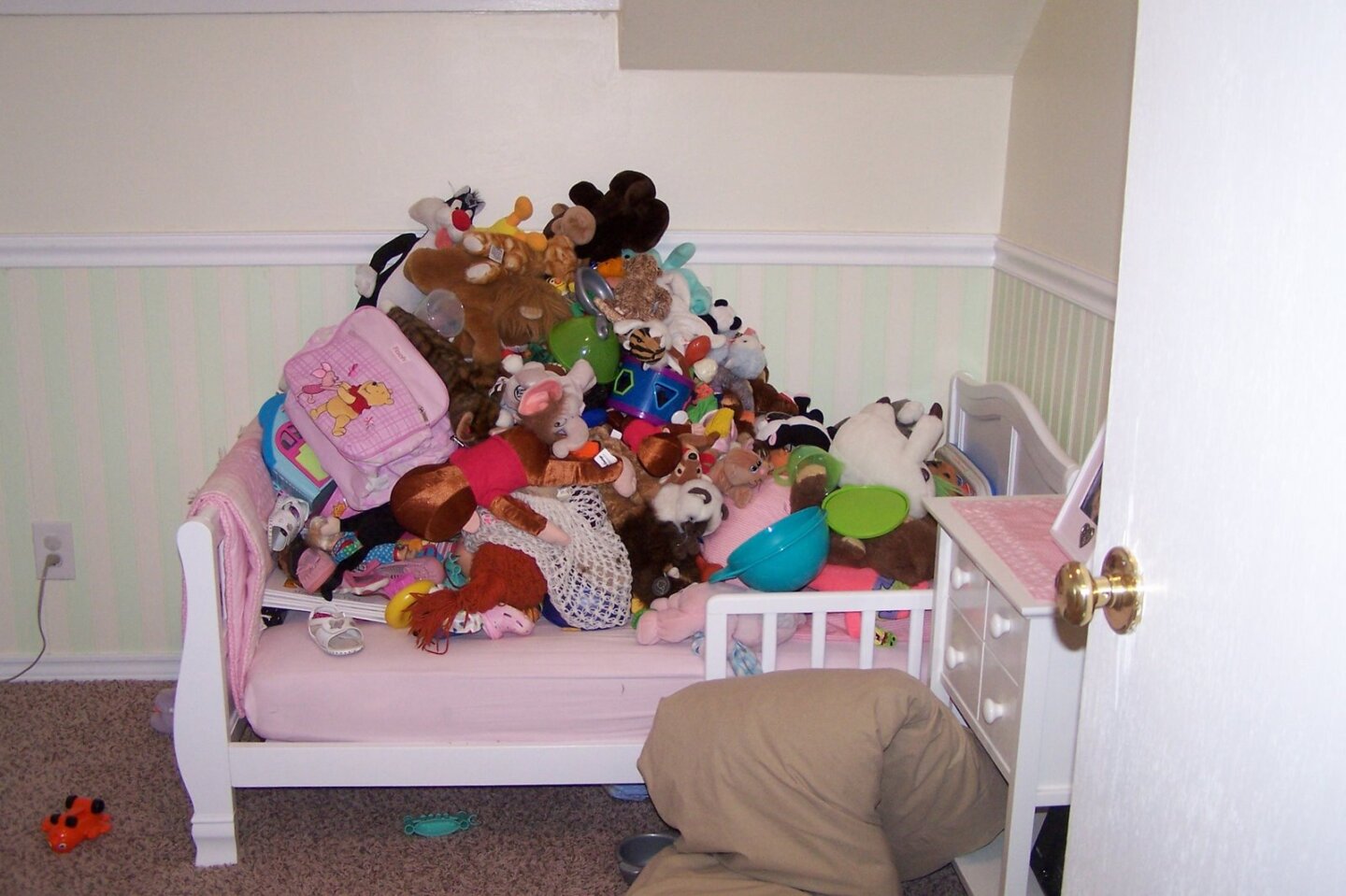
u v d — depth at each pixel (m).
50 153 2.33
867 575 2.08
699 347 2.28
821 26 2.31
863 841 1.65
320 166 2.39
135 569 2.55
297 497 2.13
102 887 1.91
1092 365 2.08
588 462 2.10
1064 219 2.20
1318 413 0.74
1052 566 1.62
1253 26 0.80
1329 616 0.73
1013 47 2.38
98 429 2.48
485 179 2.43
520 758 1.94
